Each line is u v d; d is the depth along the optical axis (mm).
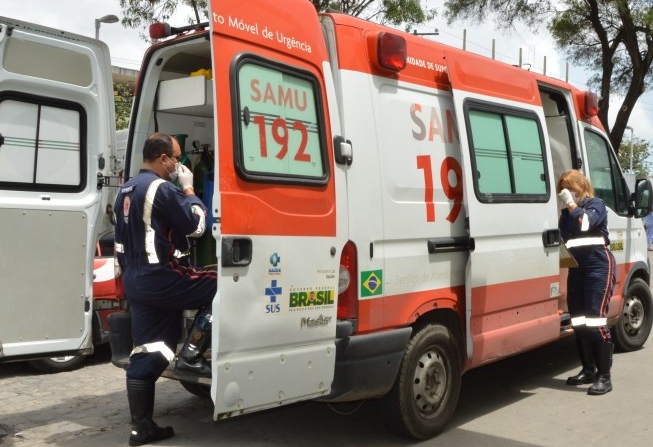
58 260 6098
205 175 5195
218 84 3760
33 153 5977
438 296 4918
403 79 4828
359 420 5359
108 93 6531
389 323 4543
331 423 5289
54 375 6781
